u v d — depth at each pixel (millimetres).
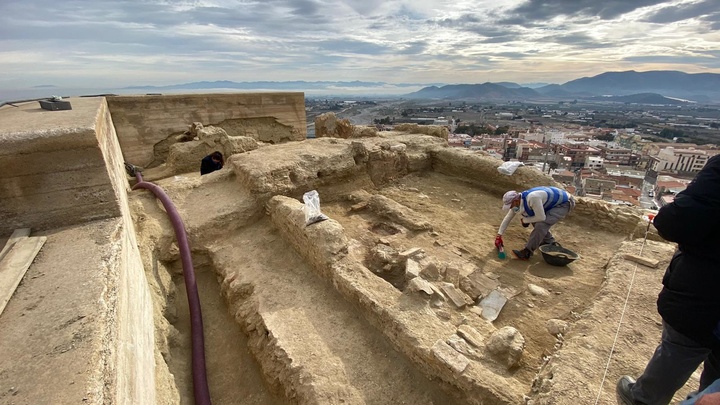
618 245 5305
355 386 2947
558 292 4285
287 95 12602
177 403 3014
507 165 6984
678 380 2051
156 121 10383
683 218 1701
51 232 2824
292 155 6586
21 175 2678
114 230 2873
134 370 2168
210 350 3881
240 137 9328
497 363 3080
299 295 3938
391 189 7324
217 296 4609
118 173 4914
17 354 1687
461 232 5668
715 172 1665
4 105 5387
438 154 8273
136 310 2715
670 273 1966
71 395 1517
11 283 2104
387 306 3393
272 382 3240
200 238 5035
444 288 4027
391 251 4770
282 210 4934
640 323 3188
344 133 10711
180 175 8164
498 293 4215
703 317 1769
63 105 4457
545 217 4641
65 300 2037
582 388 2527
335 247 4070
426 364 2996
